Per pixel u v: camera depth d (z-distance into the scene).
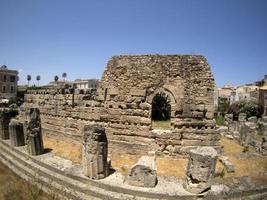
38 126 17.50
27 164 16.38
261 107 63.56
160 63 17.16
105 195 11.86
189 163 12.08
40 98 25.34
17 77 90.56
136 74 17.56
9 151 19.61
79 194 12.47
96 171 12.89
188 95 16.84
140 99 17.42
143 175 12.13
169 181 12.86
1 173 16.83
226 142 22.98
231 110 66.94
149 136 17.11
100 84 18.91
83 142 13.42
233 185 12.74
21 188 14.15
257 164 16.41
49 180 14.14
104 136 13.08
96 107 19.02
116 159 16.59
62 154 17.59
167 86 17.02
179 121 16.81
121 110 17.91
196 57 16.94
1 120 23.00
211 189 12.09
